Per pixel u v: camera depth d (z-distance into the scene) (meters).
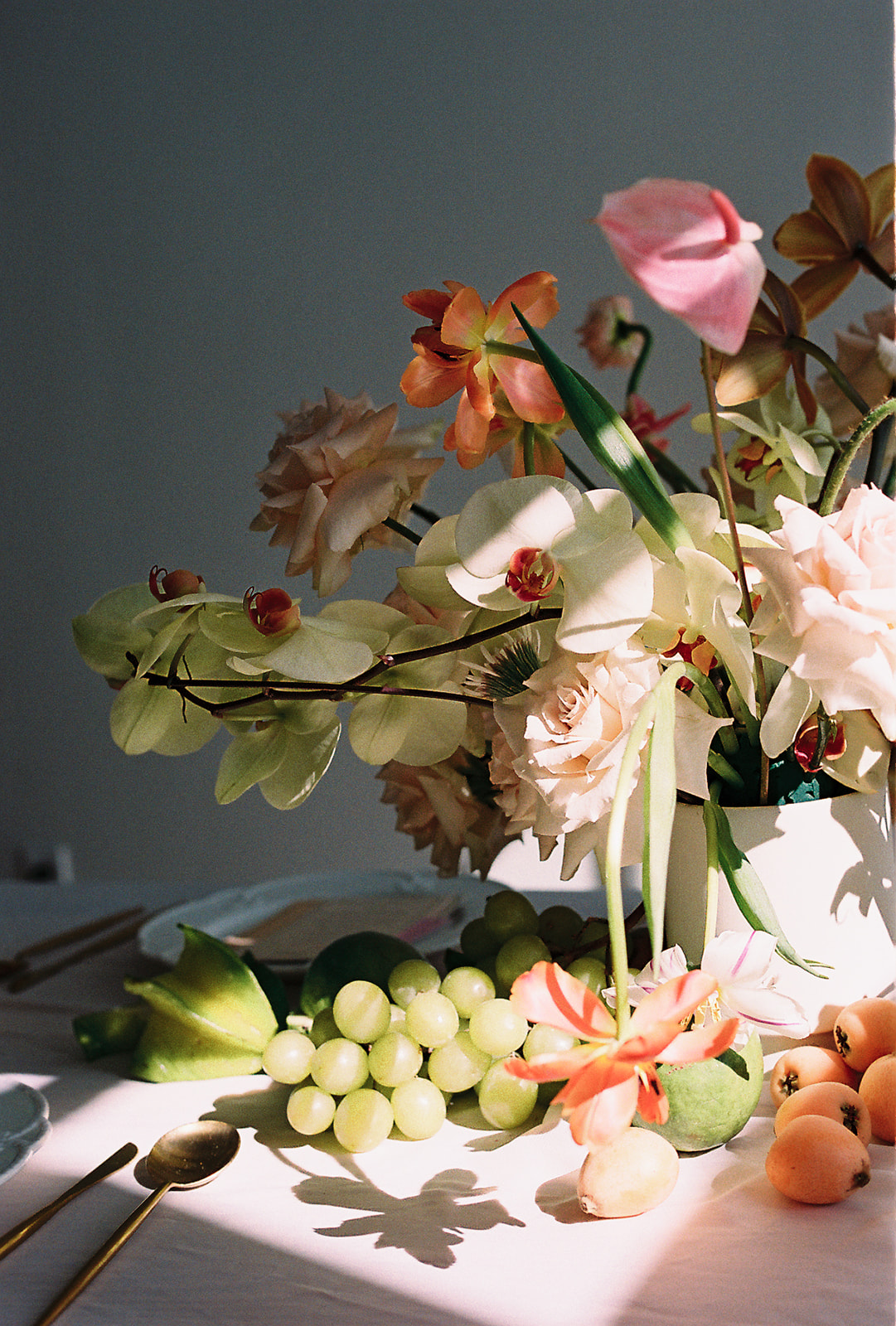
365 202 2.81
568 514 0.74
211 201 2.87
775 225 2.65
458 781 0.90
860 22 2.57
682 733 0.74
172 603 0.79
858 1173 0.71
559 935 0.90
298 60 2.81
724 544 0.78
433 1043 0.79
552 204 2.73
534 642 0.80
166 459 2.95
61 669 3.02
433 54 2.75
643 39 2.66
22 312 2.96
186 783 2.98
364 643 0.80
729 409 0.93
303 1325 0.66
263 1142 0.79
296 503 0.83
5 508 3.01
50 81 2.91
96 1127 0.81
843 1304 0.65
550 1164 0.76
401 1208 0.73
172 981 0.88
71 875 3.03
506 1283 0.68
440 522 0.81
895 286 0.90
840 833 0.81
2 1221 0.73
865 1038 0.77
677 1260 0.68
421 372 0.80
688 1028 0.72
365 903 1.17
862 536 0.71
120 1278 0.69
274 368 2.89
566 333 2.74
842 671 0.70
